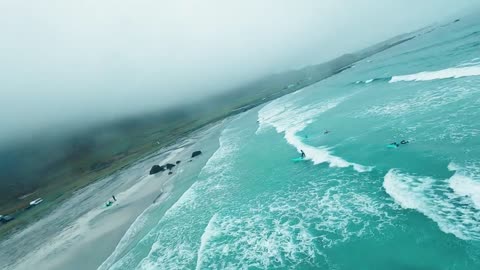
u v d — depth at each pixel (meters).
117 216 38.22
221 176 40.50
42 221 52.22
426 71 52.91
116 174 76.69
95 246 30.64
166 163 63.38
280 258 19.59
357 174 27.03
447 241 16.02
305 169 32.69
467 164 21.67
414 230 17.67
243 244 22.56
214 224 27.06
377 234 18.56
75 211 49.78
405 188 21.89
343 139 37.00
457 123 28.59
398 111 38.94
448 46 71.38
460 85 38.97
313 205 24.69
